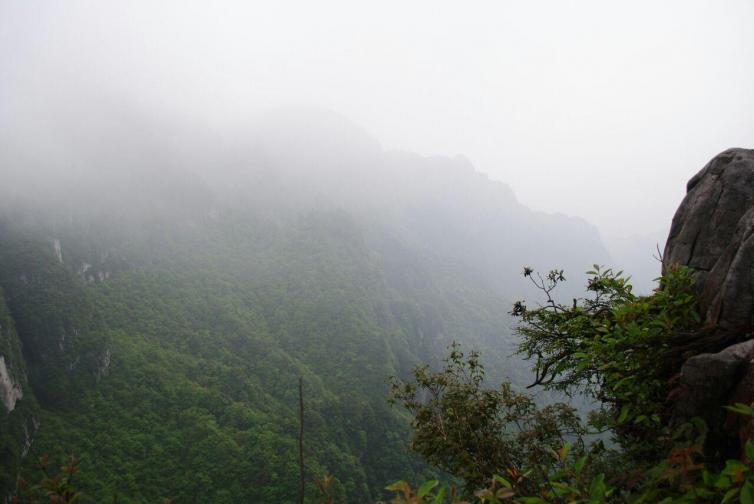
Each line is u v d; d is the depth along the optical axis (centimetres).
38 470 2873
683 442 243
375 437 6084
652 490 206
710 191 418
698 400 255
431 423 443
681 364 296
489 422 434
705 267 380
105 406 5384
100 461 4378
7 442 4016
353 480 4838
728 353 247
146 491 4094
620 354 318
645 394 299
